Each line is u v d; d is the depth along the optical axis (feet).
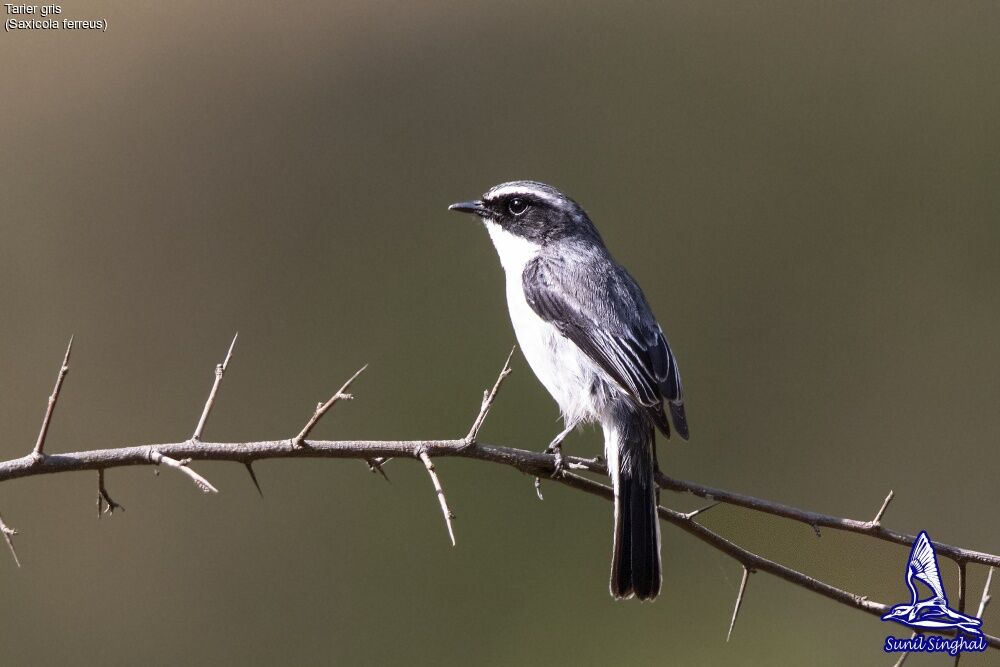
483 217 39.93
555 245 38.11
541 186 39.50
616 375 33.86
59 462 22.93
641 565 29.09
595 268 36.65
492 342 58.80
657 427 32.32
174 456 23.73
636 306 35.73
